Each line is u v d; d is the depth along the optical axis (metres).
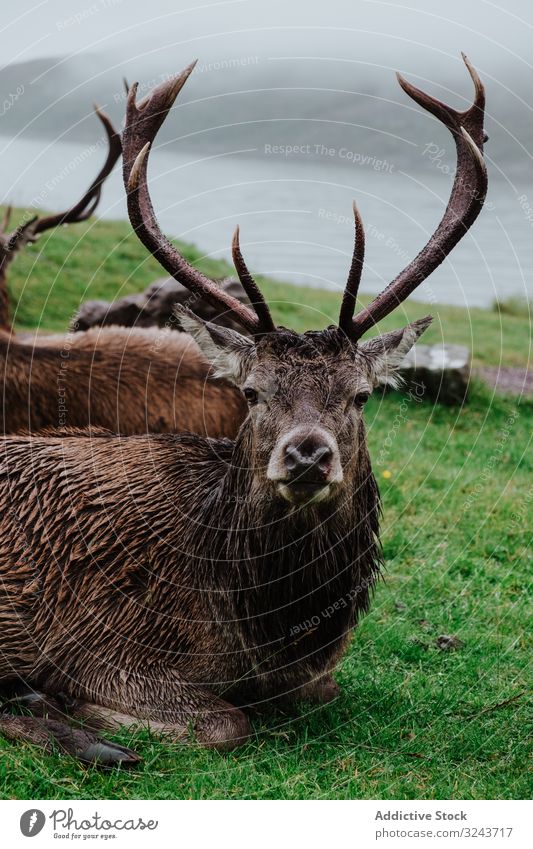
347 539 3.94
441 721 4.20
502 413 9.52
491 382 10.44
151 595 4.04
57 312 10.80
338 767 3.79
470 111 4.46
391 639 4.95
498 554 6.09
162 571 4.05
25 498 4.26
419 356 9.72
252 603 3.91
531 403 9.89
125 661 3.99
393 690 4.47
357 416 3.73
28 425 6.40
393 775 3.77
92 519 4.17
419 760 3.86
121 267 12.26
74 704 3.99
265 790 3.57
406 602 5.45
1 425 6.38
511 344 12.34
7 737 3.77
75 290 11.30
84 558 4.11
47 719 3.85
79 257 12.20
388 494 6.95
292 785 3.60
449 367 9.52
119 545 4.11
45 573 4.13
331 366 3.63
